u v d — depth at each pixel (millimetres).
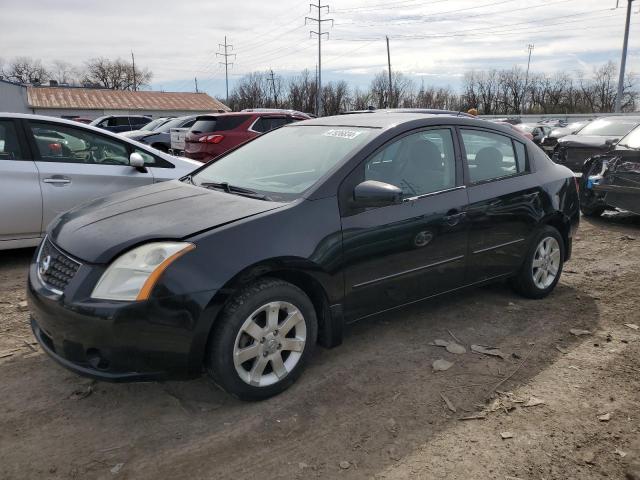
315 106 67000
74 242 2959
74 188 5457
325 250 3146
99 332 2637
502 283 5070
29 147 5281
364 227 3328
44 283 2943
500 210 4129
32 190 5215
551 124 41344
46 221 5336
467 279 4047
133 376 2697
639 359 3611
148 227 2934
